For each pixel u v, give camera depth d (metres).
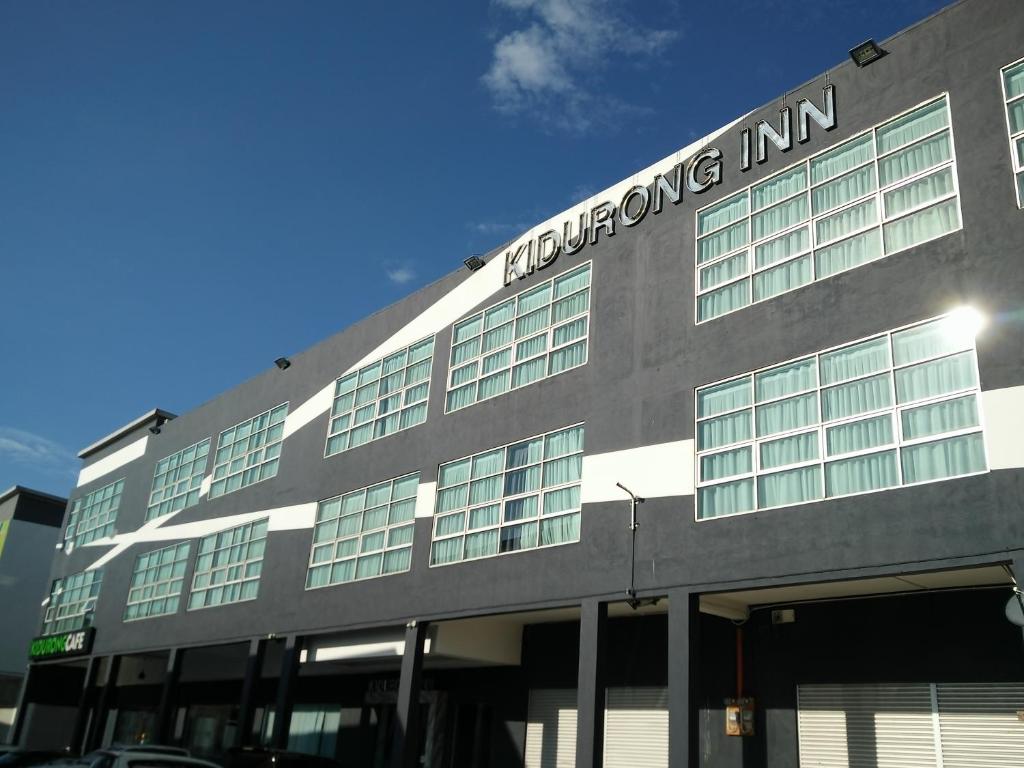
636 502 16.23
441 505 20.83
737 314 15.95
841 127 15.49
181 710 33.34
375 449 23.73
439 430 21.78
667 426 16.28
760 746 15.73
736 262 16.41
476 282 22.56
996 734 13.12
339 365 26.66
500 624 20.91
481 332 21.83
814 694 15.34
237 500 28.69
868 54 15.31
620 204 19.22
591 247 19.55
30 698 36.03
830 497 13.56
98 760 15.25
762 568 13.97
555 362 19.38
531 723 20.20
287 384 28.72
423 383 23.12
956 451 12.45
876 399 13.55
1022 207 12.71
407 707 19.16
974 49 14.02
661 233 18.02
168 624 29.17
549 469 18.41
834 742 14.83
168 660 30.52
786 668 15.80
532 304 20.58
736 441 15.17
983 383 12.34
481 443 20.38
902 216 14.17
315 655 23.05
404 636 20.47
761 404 15.02
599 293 18.86
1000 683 13.25
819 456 13.94
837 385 14.10
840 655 15.16
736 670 16.44
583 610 16.36
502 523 18.98
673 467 15.88
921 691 14.05
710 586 14.56
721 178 17.27
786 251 15.67
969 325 12.80
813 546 13.47
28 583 44.25
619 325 18.08
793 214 15.79
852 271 14.47
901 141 14.59
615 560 16.14
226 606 26.81
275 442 28.17
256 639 24.84
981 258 12.93
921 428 12.91
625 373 17.50
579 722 15.52
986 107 13.57
